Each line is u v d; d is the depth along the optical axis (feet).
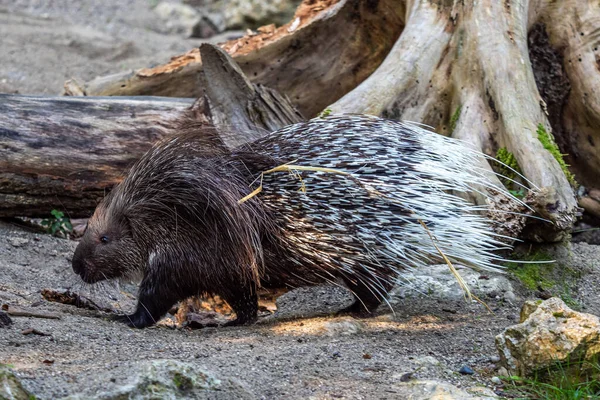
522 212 27.14
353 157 23.30
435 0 34.50
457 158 24.20
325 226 23.11
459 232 23.35
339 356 19.39
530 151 29.27
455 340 21.72
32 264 28.81
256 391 16.44
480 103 31.99
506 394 17.65
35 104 31.53
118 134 32.01
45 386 14.92
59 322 21.54
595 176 35.73
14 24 76.79
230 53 40.63
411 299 26.76
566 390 17.25
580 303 26.86
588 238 35.58
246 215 23.11
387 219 22.95
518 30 32.89
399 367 18.61
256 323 24.82
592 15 35.17
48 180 31.17
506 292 26.81
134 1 89.66
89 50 69.31
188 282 23.86
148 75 41.50
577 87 35.04
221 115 32.71
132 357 18.31
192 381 15.23
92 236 24.18
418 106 33.12
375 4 38.50
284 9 79.77
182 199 23.47
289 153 23.90
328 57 40.14
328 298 28.12
